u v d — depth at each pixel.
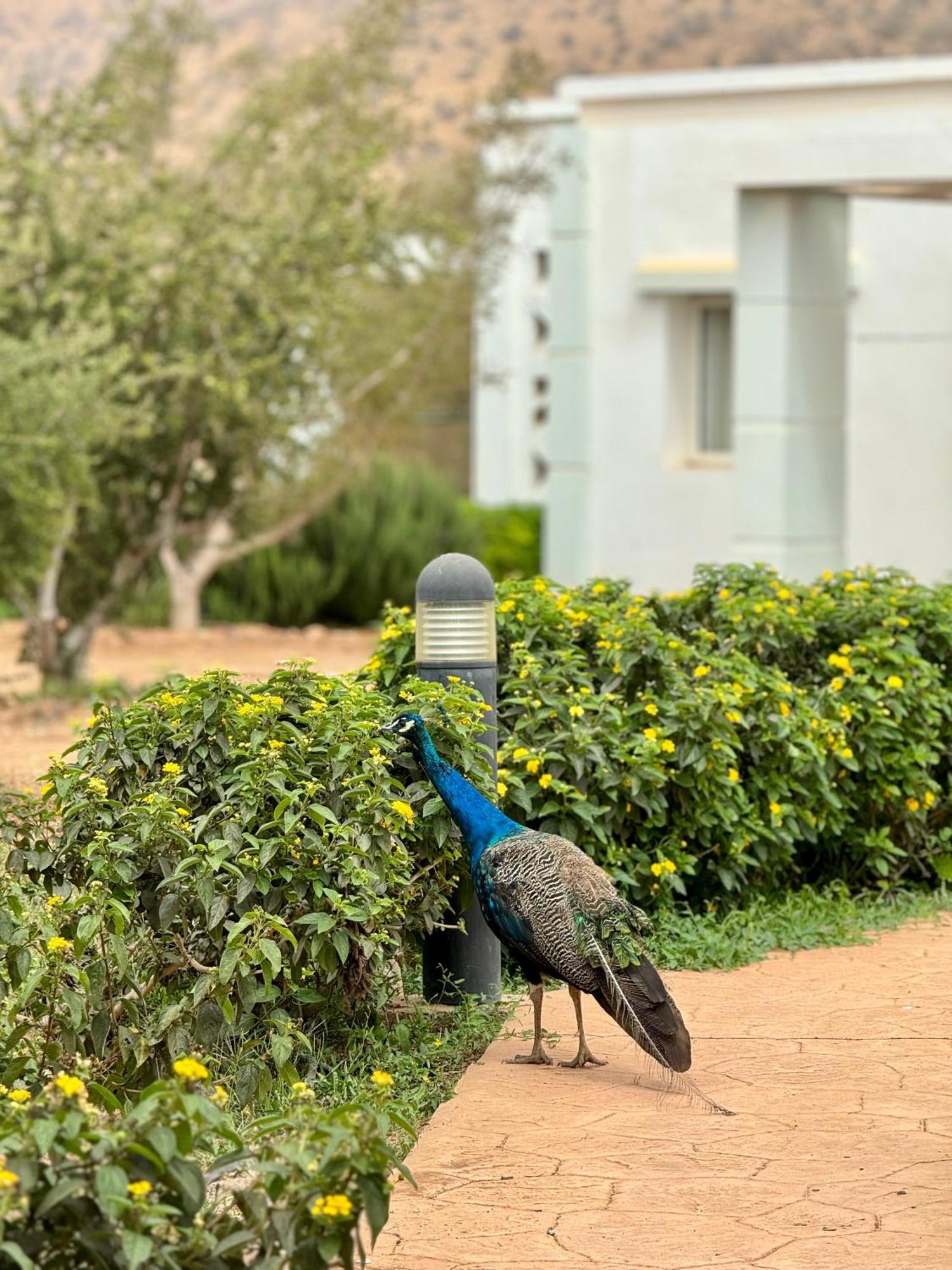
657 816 7.51
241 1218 4.00
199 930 5.72
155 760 6.34
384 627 7.77
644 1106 5.49
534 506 29.58
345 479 24.12
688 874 7.63
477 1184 4.84
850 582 9.29
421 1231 4.52
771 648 8.62
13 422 15.42
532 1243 4.44
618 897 5.82
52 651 18.03
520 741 7.39
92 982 5.30
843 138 16.94
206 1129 3.67
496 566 28.80
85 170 19.05
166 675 7.06
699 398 20.14
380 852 5.85
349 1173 3.54
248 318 18.78
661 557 20.00
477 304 27.11
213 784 6.11
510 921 5.82
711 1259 4.31
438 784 6.17
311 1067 5.82
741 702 7.73
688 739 7.50
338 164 20.44
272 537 24.33
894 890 8.60
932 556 18.55
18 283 17.78
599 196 20.03
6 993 5.28
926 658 8.88
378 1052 6.11
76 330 17.19
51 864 5.84
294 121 23.06
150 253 18.23
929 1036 6.14
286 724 6.09
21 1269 3.24
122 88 23.05
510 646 7.86
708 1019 6.41
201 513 19.94
